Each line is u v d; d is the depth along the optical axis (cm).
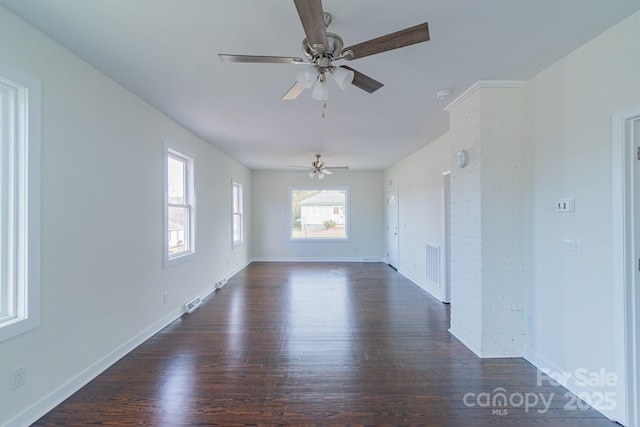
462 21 186
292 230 852
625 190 187
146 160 322
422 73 255
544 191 250
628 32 184
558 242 237
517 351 279
